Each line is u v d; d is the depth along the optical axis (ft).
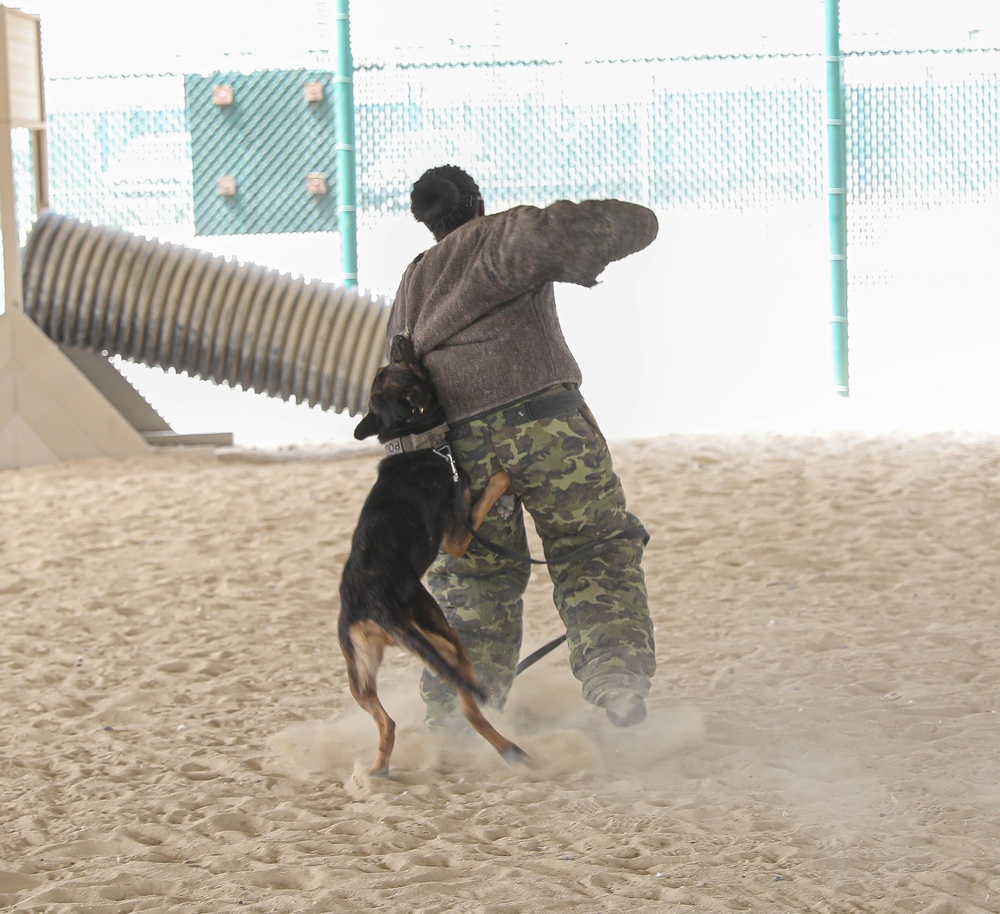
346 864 13.80
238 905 12.80
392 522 16.63
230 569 30.32
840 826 14.60
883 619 24.79
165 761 18.13
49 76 63.67
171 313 47.52
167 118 68.08
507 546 18.37
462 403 17.47
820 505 34.96
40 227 47.57
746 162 65.36
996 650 22.49
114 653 24.09
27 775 17.61
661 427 51.62
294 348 47.88
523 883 12.98
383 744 16.63
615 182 65.62
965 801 15.28
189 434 50.06
